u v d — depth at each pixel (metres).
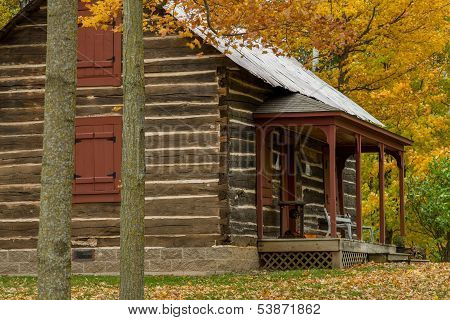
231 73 20.98
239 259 20.59
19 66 21.77
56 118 12.21
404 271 19.05
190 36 19.31
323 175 27.30
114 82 21.36
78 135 21.30
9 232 21.47
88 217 21.12
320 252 21.20
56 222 12.04
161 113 20.95
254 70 20.77
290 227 24.55
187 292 16.03
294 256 21.33
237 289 16.48
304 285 16.75
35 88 21.66
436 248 33.41
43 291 11.95
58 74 12.27
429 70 32.06
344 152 27.88
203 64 20.91
